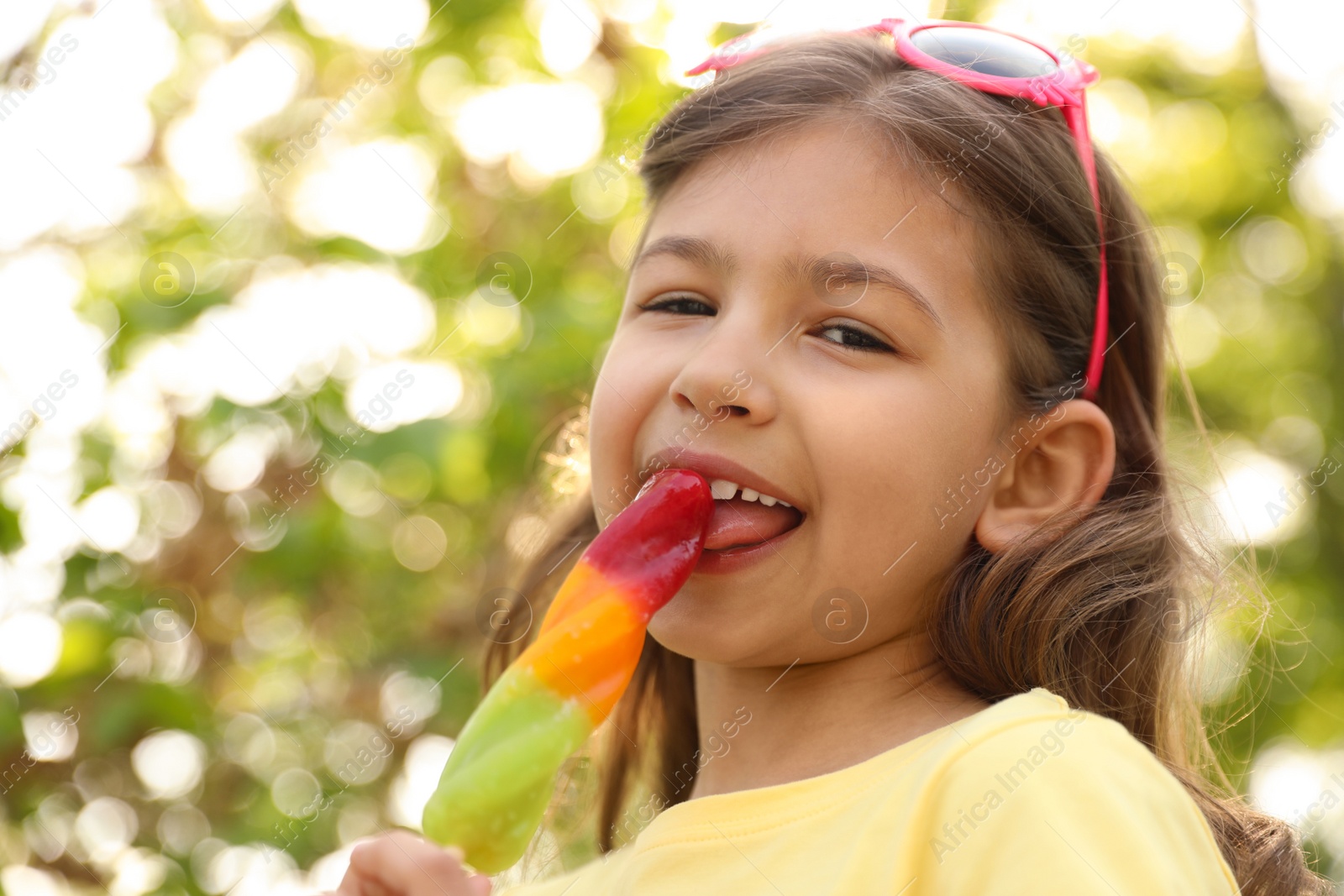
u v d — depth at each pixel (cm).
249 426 411
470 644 450
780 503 189
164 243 420
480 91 471
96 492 404
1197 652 245
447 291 439
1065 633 202
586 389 421
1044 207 212
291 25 448
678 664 262
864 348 189
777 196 194
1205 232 730
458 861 154
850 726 194
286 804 427
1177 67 710
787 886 173
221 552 422
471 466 420
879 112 200
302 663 449
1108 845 149
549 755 169
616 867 213
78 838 407
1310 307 753
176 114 434
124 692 402
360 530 438
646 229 222
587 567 181
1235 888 164
